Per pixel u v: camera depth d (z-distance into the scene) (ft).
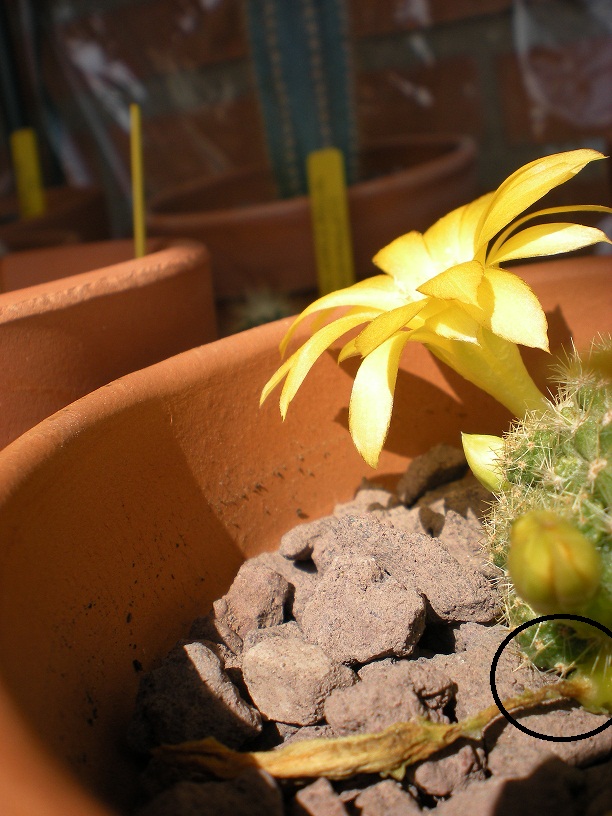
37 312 0.42
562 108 0.88
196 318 0.51
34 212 0.90
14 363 0.42
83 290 0.44
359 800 0.28
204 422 0.42
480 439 0.37
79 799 0.21
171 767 0.29
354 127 0.82
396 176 0.73
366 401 0.35
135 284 0.46
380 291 0.42
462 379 0.47
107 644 0.34
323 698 0.32
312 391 0.46
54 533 0.33
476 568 0.37
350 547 0.38
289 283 0.73
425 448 0.48
